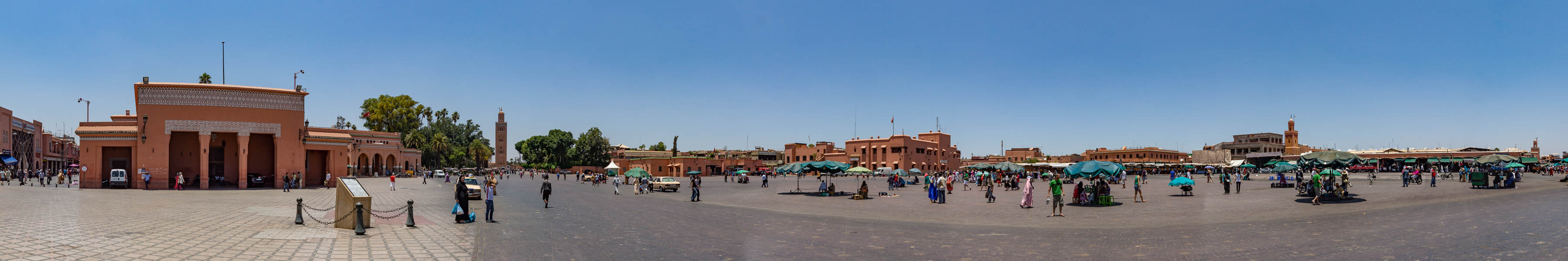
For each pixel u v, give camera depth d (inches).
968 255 478.9
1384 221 635.5
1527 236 488.7
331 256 462.3
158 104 1445.6
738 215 871.7
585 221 751.7
